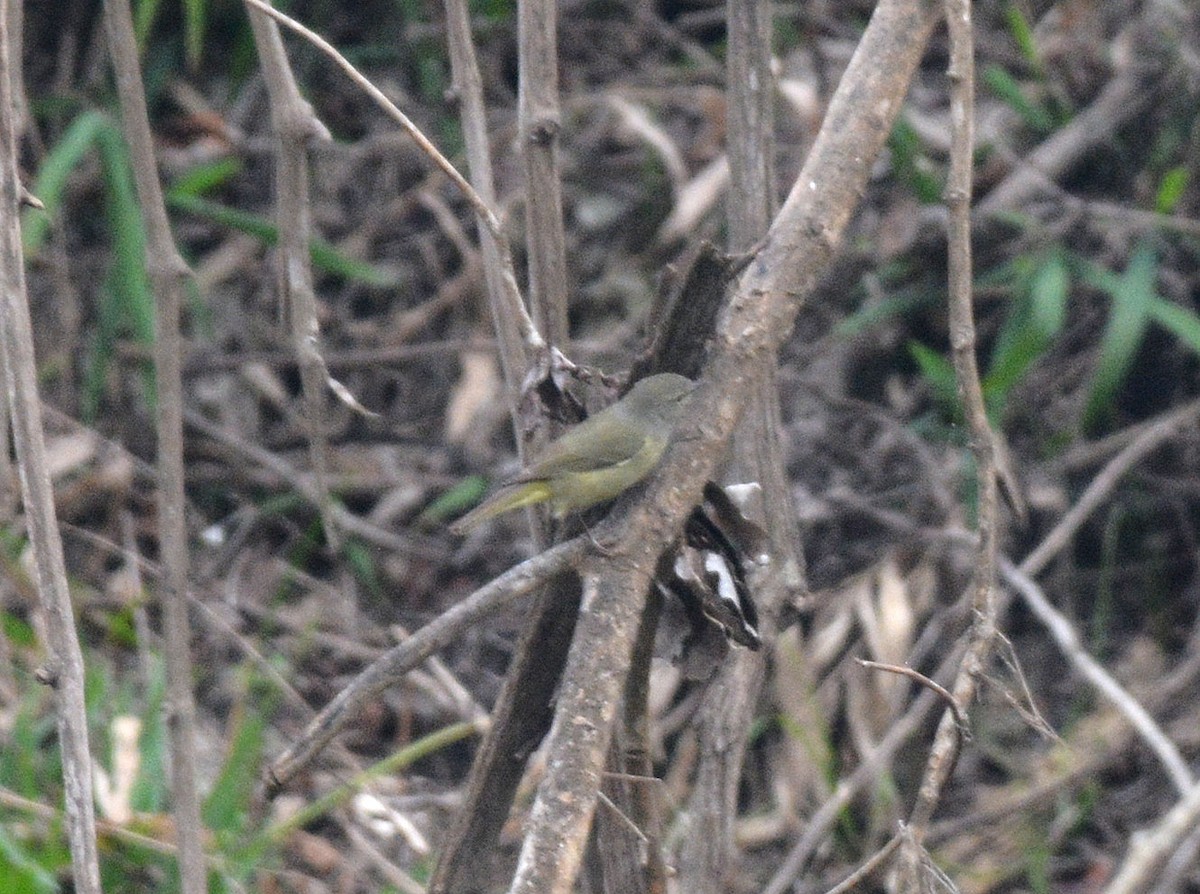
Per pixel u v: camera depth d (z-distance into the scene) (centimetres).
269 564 1145
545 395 593
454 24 629
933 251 1202
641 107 1350
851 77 566
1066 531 1057
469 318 1275
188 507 1182
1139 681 1084
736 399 540
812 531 1106
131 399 1231
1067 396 1194
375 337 1280
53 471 1095
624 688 578
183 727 646
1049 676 1095
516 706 597
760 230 662
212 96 1372
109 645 1028
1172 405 1196
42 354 1221
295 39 1386
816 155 561
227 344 1274
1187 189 1205
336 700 514
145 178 641
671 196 1304
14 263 557
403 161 1339
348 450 1247
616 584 518
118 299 1159
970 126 571
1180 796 942
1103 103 1259
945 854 977
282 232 652
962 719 562
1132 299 1091
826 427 1167
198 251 1320
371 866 906
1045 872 962
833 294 1221
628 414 600
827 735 988
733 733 664
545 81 615
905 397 1202
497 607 517
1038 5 1356
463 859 616
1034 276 1125
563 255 626
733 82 665
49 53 1348
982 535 578
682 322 581
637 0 1438
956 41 566
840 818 955
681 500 530
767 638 662
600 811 602
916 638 1047
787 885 865
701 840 663
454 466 1225
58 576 560
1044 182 1219
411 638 516
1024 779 1020
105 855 813
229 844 826
